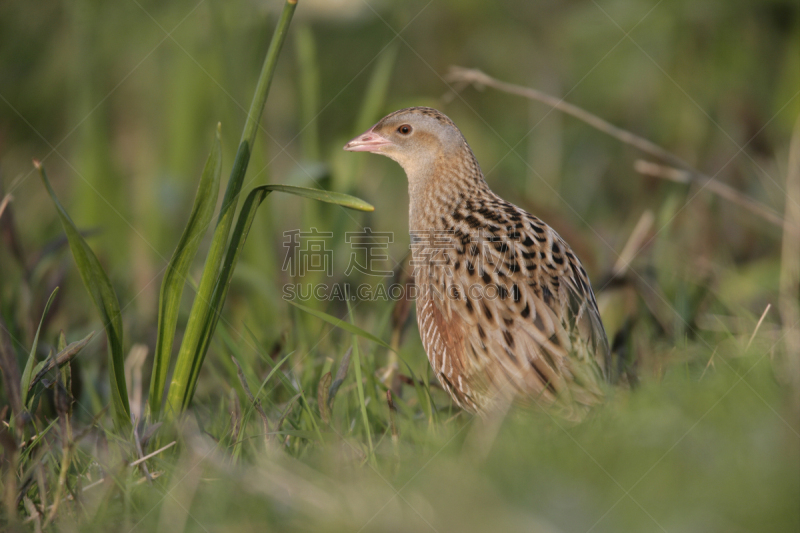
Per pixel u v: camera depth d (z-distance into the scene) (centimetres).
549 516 538
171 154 1644
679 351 864
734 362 736
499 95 1981
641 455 579
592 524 527
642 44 1720
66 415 731
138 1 1800
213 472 667
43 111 2034
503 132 1945
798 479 525
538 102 1858
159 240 1579
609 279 1081
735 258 1311
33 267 1066
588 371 766
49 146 2020
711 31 1711
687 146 1711
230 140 1352
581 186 1870
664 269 1121
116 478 638
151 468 705
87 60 1623
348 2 1673
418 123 1060
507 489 569
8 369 711
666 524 518
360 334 770
